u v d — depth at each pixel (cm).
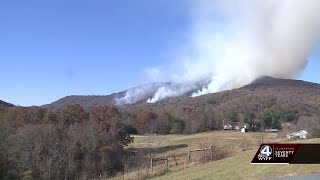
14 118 7244
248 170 2709
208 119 14462
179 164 4203
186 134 12850
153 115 13662
